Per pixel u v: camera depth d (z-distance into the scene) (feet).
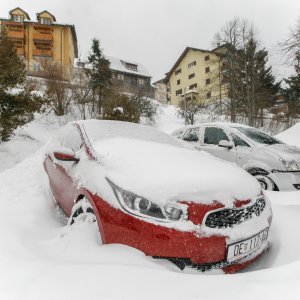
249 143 20.11
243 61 102.73
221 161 11.73
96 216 8.47
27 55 138.21
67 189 11.20
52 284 6.30
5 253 7.89
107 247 7.87
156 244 7.49
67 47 143.54
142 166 9.29
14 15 142.61
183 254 7.39
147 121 98.78
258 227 8.45
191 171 9.28
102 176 9.14
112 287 6.15
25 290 6.21
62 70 82.28
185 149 12.81
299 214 12.01
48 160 14.90
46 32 140.97
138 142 12.39
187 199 7.89
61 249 8.41
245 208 8.34
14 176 18.19
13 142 48.80
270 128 89.30
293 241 9.57
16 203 13.52
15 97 38.83
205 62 171.94
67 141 13.75
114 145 11.49
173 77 201.05
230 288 6.18
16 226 10.28
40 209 12.54
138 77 176.65
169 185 8.24
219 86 133.28
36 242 9.30
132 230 7.75
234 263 7.89
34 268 7.05
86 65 94.12
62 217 12.12
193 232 7.48
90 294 5.94
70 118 77.25
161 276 6.57
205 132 23.12
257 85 103.45
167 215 7.64
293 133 46.57
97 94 84.58
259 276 6.68
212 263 7.61
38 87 77.25
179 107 135.44
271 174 17.79
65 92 80.38
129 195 8.10
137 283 6.30
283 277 6.56
